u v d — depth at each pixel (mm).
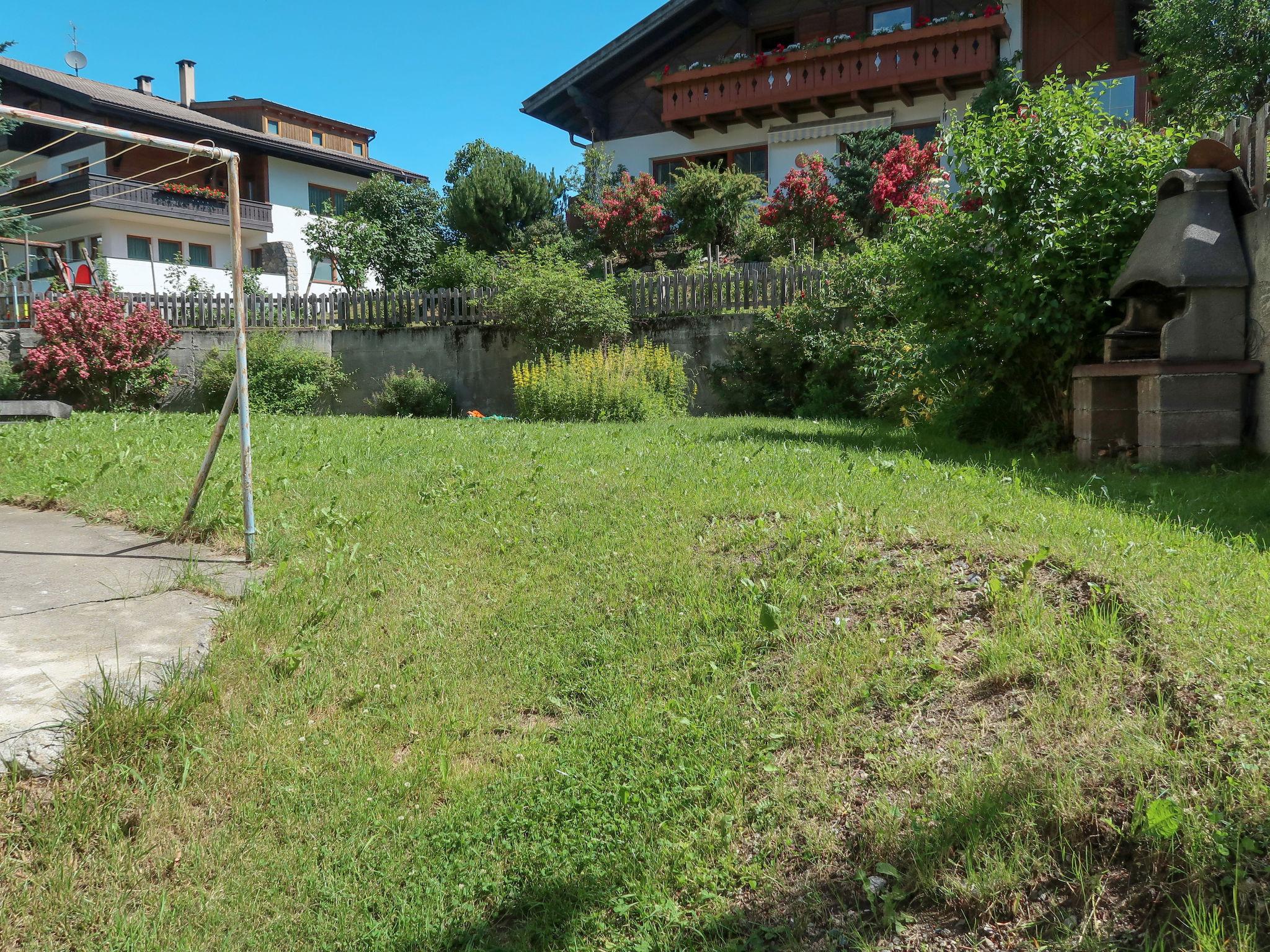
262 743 3268
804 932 2273
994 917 2154
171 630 3971
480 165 27906
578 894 2551
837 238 19562
